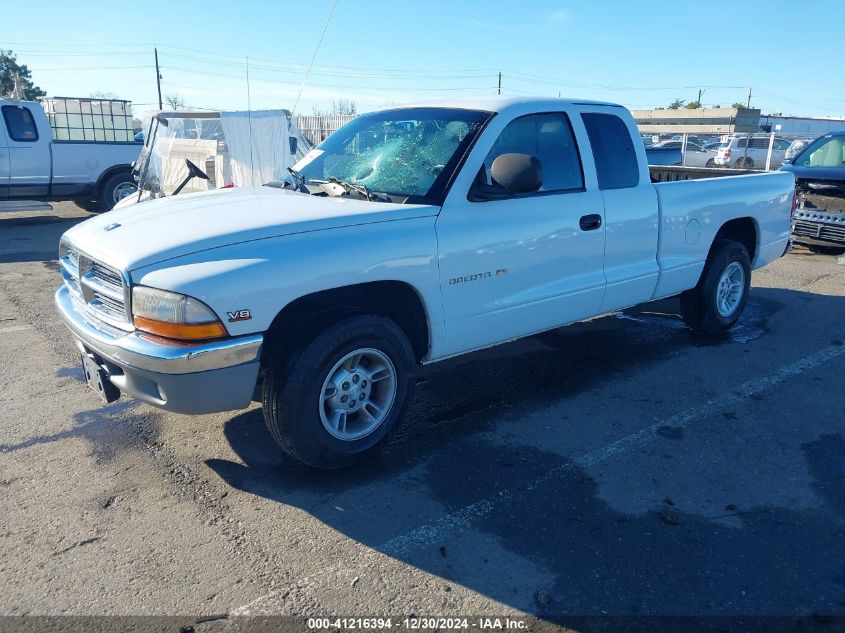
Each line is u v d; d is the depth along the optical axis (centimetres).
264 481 379
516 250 429
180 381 325
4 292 796
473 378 529
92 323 368
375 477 384
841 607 283
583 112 486
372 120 493
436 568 307
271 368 354
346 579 300
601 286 489
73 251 394
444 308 402
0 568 306
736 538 329
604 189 488
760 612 280
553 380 526
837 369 549
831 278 873
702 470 392
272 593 291
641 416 463
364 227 368
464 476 385
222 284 322
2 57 5378
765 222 640
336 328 356
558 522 341
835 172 959
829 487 375
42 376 534
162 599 287
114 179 1430
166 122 989
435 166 416
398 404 395
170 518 344
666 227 534
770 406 479
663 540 327
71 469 392
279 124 1080
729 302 627
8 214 1525
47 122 1355
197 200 418
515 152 439
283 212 372
